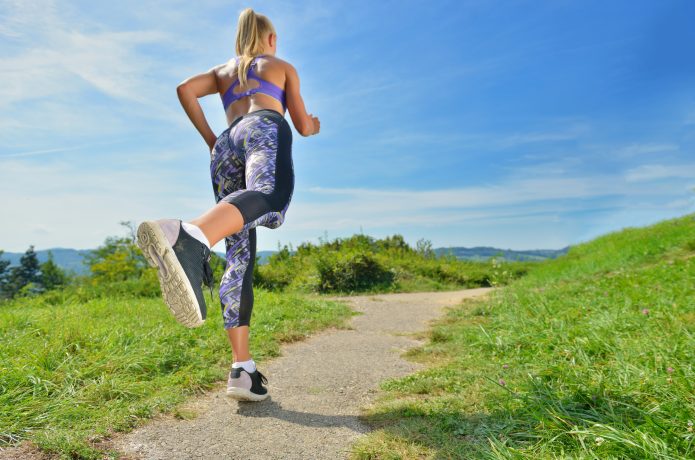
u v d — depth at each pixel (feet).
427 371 11.10
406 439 7.17
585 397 7.60
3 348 11.35
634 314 13.14
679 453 5.63
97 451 6.82
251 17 9.98
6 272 154.30
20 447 6.77
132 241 93.66
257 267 40.32
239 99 9.53
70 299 29.14
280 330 16.24
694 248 25.77
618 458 5.67
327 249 51.39
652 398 7.37
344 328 18.38
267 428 8.07
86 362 10.48
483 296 27.30
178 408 8.84
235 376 9.12
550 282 26.53
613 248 35.94
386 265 42.27
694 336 9.98
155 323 15.70
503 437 6.98
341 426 8.16
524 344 12.90
